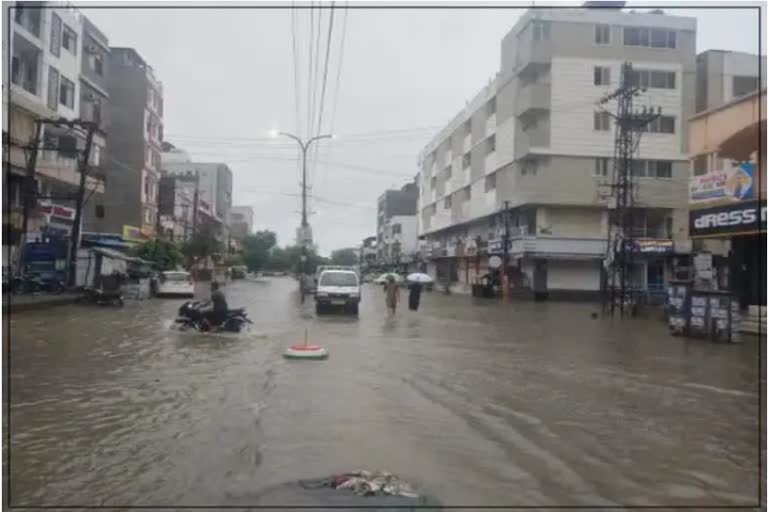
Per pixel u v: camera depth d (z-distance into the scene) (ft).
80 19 123.85
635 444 23.25
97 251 107.65
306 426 24.34
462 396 31.14
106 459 20.10
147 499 16.84
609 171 140.67
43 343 48.65
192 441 22.13
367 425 24.68
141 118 167.73
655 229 143.02
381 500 16.83
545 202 138.92
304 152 120.37
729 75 145.18
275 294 136.36
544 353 48.78
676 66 141.90
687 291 63.46
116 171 165.27
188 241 204.03
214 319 57.47
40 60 105.40
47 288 94.38
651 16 142.31
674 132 140.77
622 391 33.71
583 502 17.35
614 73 140.67
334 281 85.61
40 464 19.61
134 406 27.45
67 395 29.71
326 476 18.71
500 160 155.94
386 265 330.75
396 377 35.88
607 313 98.22
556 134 139.54
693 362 45.29
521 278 150.00
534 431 24.70
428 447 21.93
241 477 18.54
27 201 90.27
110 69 166.91
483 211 170.81
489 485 18.35
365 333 60.03
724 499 17.89
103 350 45.19
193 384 32.55
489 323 76.02
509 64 151.33
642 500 17.66
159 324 63.82
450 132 207.62
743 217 71.67
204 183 322.34
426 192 249.14
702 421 27.04
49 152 107.96
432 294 169.27
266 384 32.68
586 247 140.67
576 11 140.46
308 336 55.88
